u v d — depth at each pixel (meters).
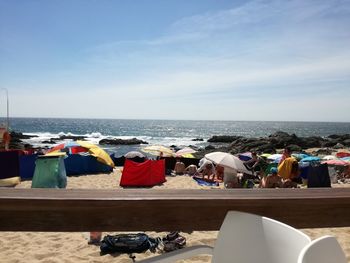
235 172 12.49
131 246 5.37
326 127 140.38
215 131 97.69
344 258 1.29
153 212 1.88
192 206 1.90
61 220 1.84
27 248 5.45
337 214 2.04
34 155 14.54
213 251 1.67
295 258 1.46
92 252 5.32
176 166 17.11
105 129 91.94
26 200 1.81
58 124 115.56
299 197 1.99
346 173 16.56
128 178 13.32
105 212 1.86
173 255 1.61
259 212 1.96
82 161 16.34
